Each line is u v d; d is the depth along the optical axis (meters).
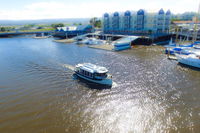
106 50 92.31
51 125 29.16
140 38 110.06
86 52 88.44
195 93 39.38
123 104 35.50
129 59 71.31
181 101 36.12
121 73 53.53
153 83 45.44
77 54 83.62
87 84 45.84
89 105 35.28
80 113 32.56
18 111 33.38
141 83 45.56
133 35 124.62
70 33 160.25
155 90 41.34
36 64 65.69
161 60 68.62
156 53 81.94
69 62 68.12
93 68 48.91
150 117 31.09
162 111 32.78
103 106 34.88
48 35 181.88
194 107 33.78
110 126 28.94
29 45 117.88
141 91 40.97
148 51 87.00
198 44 91.50
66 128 28.39
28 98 38.34
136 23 134.00
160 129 27.94
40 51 93.81
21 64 66.06
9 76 52.59
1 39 156.75
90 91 41.59
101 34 140.38
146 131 27.64
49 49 100.00
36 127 28.70
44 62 68.56
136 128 28.39
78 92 41.12
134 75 51.59
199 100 36.31
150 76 50.56
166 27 131.62
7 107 34.78
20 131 27.81
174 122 29.55
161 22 127.38
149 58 72.38
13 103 36.31
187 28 134.12
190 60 59.22
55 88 43.41
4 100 37.53
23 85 45.44
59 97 38.66
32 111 33.28
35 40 148.00
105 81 45.00
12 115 32.06
